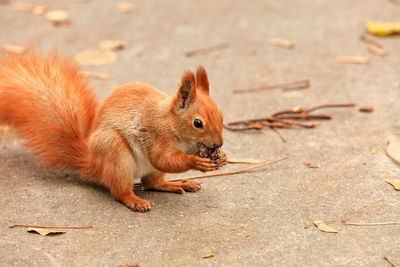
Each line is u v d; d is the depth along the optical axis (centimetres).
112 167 750
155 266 599
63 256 620
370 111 1063
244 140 979
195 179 846
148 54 1426
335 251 621
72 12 1731
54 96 855
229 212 726
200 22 1653
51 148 832
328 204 738
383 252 616
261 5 1792
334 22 1606
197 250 630
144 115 750
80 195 779
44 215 715
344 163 862
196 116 715
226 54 1420
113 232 675
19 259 611
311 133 992
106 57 1395
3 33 1520
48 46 1438
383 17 1620
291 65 1335
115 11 1750
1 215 710
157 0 1861
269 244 640
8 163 886
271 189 792
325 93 1171
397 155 874
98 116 775
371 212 711
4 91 864
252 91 1205
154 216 721
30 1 1836
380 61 1325
